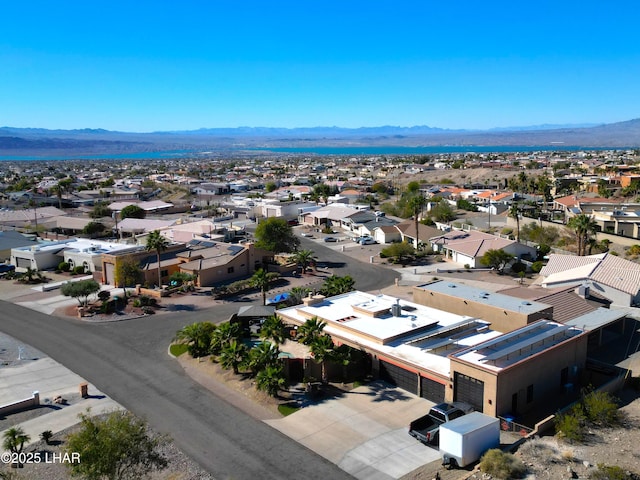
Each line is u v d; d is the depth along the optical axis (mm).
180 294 73062
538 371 39000
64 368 48438
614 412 36219
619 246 96438
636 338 53438
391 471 31578
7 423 37969
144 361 49906
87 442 26469
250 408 39969
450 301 54656
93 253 85875
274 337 44500
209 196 185000
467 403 37562
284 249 90125
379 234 108688
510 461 30375
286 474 31594
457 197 168000
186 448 34562
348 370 44531
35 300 70938
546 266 72875
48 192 190625
